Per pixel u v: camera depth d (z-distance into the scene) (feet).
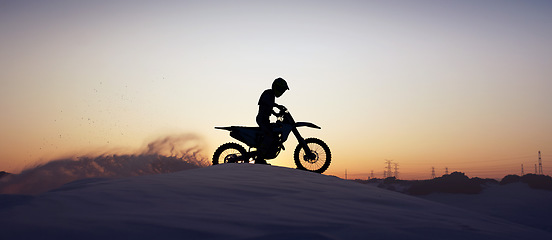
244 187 10.21
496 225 8.75
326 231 6.51
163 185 9.82
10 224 6.16
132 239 5.68
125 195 8.60
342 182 13.33
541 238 7.74
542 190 416.46
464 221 8.64
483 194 418.51
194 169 15.06
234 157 23.11
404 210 9.25
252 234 6.08
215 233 6.04
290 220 7.04
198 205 8.02
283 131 22.56
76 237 5.69
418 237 6.53
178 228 6.17
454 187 441.68
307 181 12.53
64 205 7.61
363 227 6.86
